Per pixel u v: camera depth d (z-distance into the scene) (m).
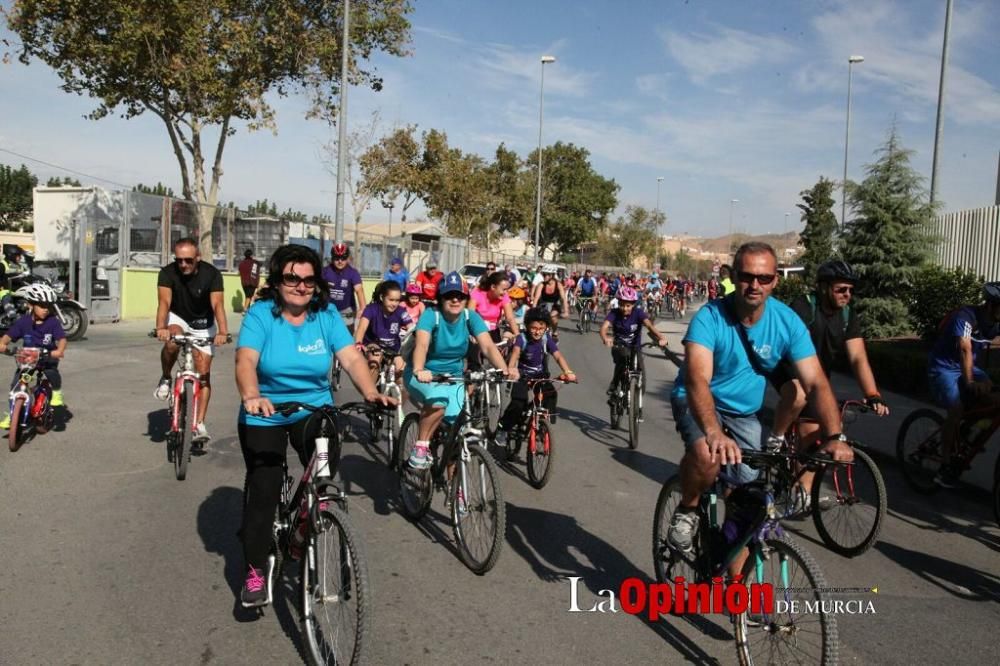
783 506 3.56
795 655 3.32
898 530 5.98
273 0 22.06
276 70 23.41
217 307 6.80
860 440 8.89
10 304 13.52
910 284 17.06
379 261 32.16
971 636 4.11
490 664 3.62
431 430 5.33
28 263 15.74
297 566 4.67
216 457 7.08
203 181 23.64
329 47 22.67
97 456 6.88
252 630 3.85
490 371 5.24
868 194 17.53
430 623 4.02
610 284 33.56
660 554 4.38
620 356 9.18
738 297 3.86
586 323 24.88
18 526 5.12
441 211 44.31
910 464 7.13
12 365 10.92
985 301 6.48
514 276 12.66
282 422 3.85
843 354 5.79
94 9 19.70
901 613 4.40
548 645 3.84
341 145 20.48
